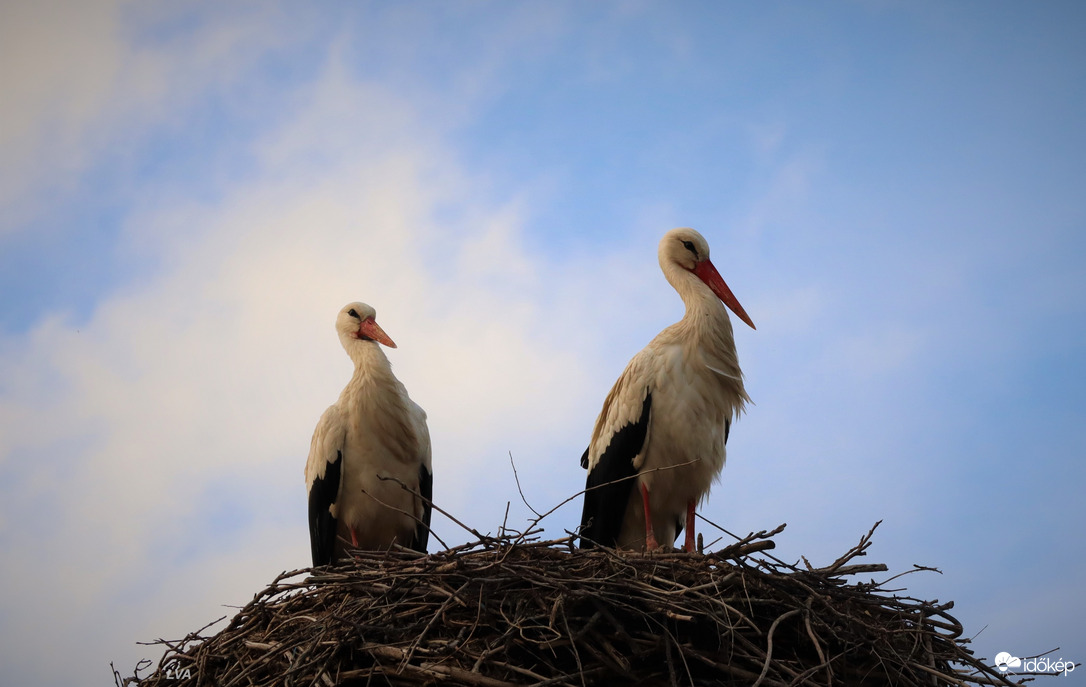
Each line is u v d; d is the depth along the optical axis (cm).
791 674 576
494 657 595
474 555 624
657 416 771
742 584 605
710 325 788
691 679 564
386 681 615
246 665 655
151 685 677
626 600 605
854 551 625
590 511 819
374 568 651
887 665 611
